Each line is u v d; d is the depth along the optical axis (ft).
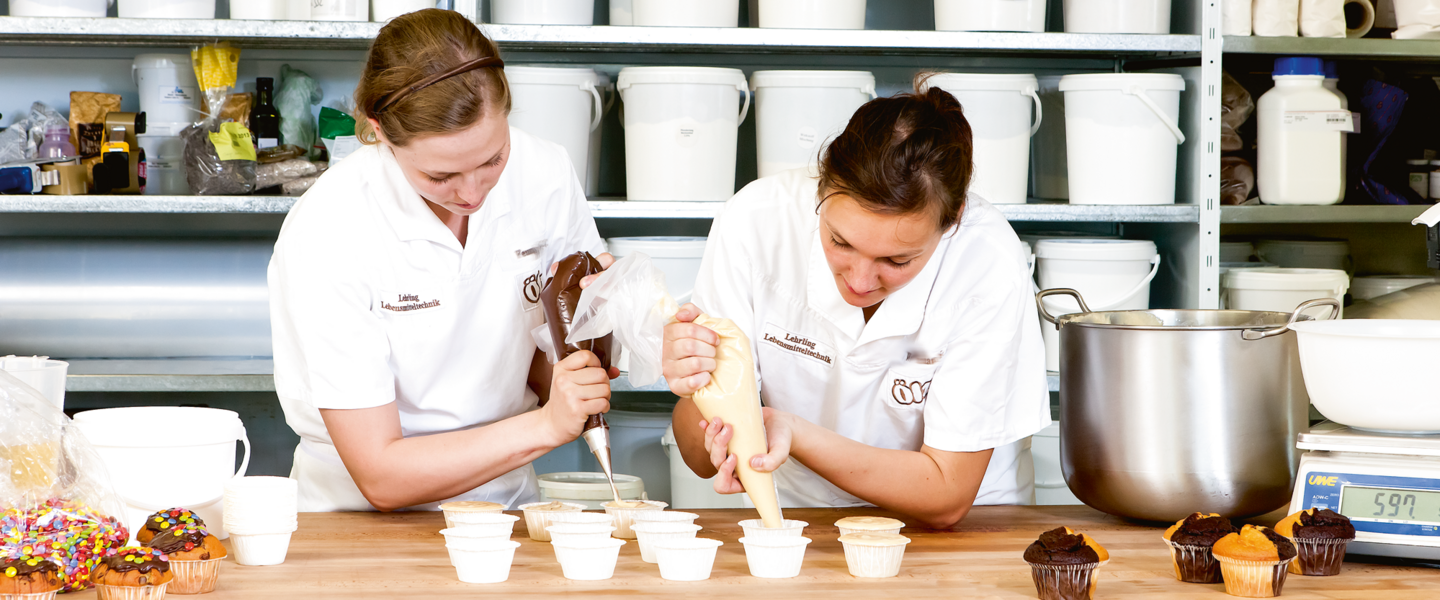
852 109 7.91
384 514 4.86
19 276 8.36
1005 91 7.99
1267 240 9.91
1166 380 4.44
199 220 9.52
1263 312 4.94
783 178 4.99
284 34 7.62
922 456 4.65
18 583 3.28
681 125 7.79
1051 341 8.50
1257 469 4.44
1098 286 8.39
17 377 4.30
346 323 4.53
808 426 4.51
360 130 4.46
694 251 7.89
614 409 8.88
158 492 4.14
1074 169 8.43
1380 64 9.87
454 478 4.52
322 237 4.51
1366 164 9.05
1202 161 8.43
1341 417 4.18
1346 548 4.06
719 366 4.17
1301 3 8.56
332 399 4.51
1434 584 3.85
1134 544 4.43
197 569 3.57
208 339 8.54
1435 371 3.97
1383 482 4.07
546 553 4.23
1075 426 4.69
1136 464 4.50
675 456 7.86
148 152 8.41
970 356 4.68
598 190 9.46
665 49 9.50
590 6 8.03
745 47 9.37
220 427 4.30
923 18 9.95
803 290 4.95
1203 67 8.36
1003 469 5.91
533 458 4.56
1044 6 8.21
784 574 3.86
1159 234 9.29
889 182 3.68
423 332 4.86
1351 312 8.20
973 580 3.87
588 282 4.39
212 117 8.23
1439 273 10.09
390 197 4.61
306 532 4.49
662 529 4.05
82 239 8.55
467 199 4.21
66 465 3.78
